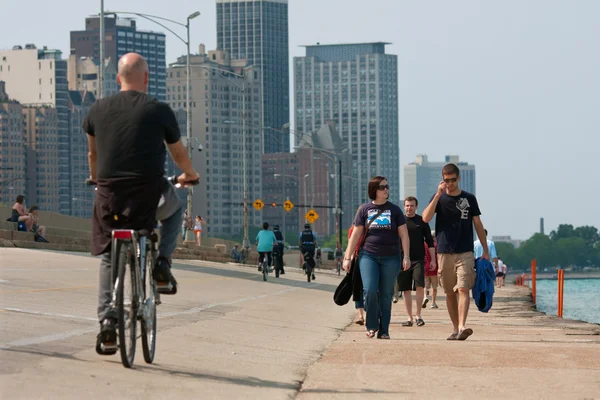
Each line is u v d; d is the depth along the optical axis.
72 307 18.12
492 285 17.86
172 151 10.36
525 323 24.41
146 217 10.09
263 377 11.30
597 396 10.44
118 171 9.95
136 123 9.95
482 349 15.12
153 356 11.39
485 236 17.92
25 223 46.75
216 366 11.90
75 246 49.50
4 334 12.99
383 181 17.78
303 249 49.25
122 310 9.90
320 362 13.23
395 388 10.79
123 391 9.39
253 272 50.31
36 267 29.39
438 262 17.98
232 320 19.80
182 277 35.84
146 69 10.37
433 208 17.91
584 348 15.38
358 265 17.89
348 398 10.09
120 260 9.89
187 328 16.75
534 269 48.19
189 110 94.75
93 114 10.08
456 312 18.28
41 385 9.31
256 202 116.19
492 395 10.41
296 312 24.98
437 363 13.12
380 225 17.72
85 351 11.78
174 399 9.23
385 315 17.94
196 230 81.12
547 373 12.12
